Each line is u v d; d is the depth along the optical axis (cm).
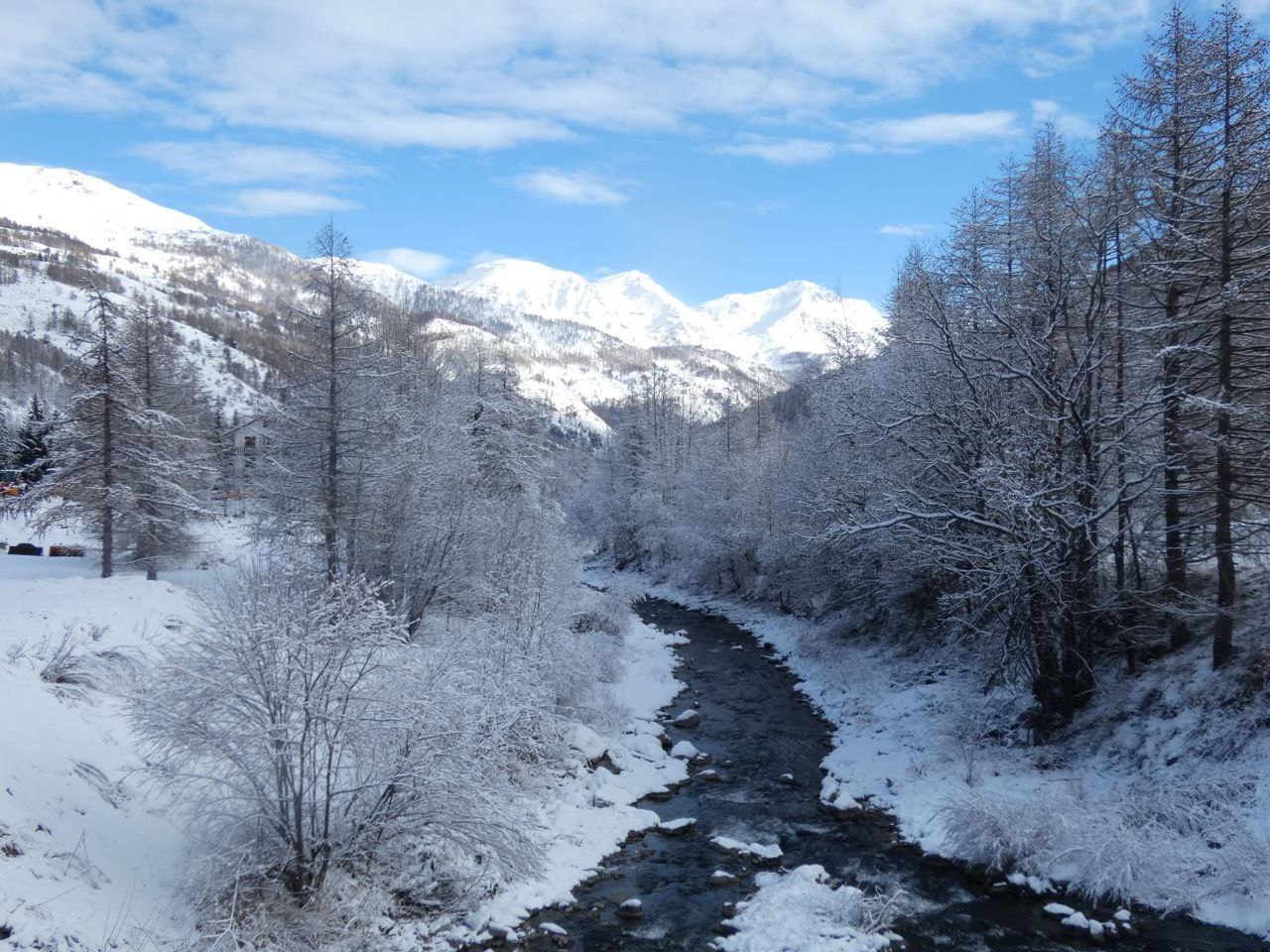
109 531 2639
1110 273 1978
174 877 1120
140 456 2739
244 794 1096
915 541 2259
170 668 1111
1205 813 1410
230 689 1082
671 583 5516
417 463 2645
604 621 3478
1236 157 1625
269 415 2553
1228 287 1593
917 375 2473
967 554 1970
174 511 3009
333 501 2434
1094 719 1842
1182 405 1717
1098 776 1673
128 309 3188
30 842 1015
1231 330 1678
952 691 2328
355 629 1123
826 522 3131
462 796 1198
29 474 4884
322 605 1131
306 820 1168
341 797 1223
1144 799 1499
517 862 1270
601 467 7006
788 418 8325
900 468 2619
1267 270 1559
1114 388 2152
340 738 1162
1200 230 1748
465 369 4016
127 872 1088
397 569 2555
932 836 1573
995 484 1878
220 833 1120
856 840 1614
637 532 6206
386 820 1187
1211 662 1727
